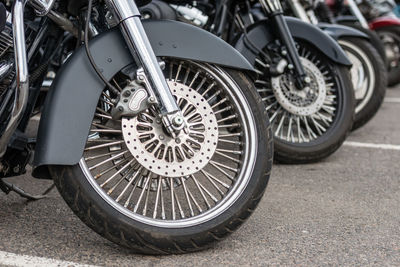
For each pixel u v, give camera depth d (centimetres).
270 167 250
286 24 383
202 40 244
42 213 285
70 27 253
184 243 233
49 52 257
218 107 286
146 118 238
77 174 222
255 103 251
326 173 387
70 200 221
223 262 234
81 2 244
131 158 259
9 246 242
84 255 236
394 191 350
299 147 397
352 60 484
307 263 237
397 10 917
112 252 239
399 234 274
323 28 476
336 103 413
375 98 484
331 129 409
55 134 218
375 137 511
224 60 245
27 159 245
